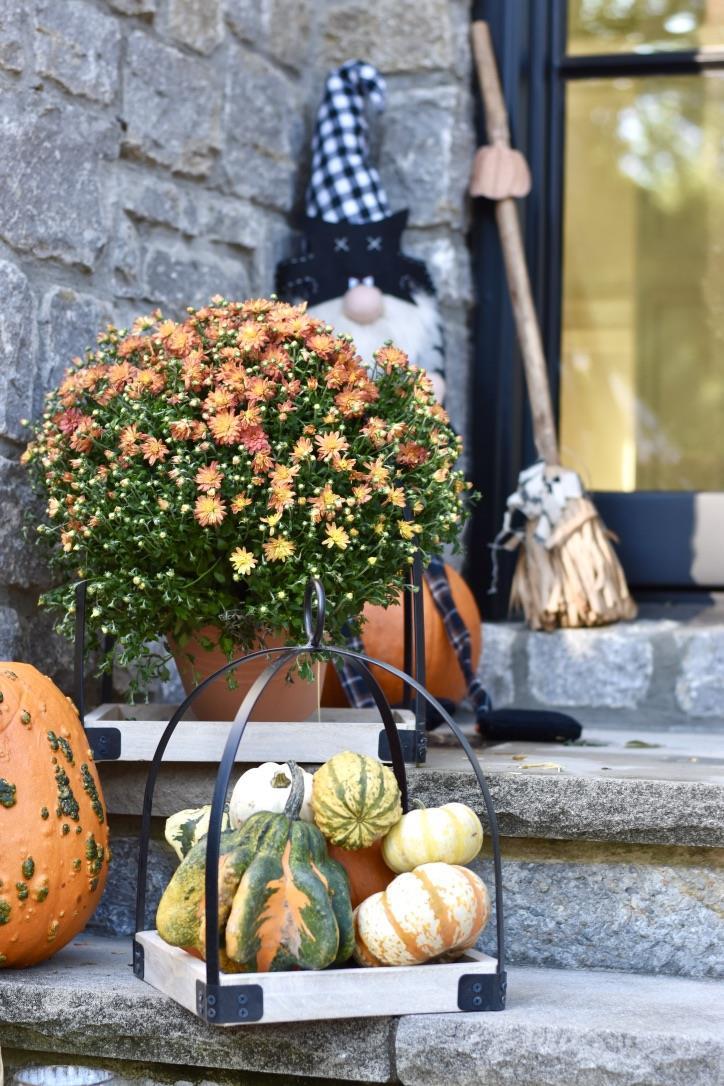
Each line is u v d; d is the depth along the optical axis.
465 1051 1.34
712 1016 1.40
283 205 2.71
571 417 3.05
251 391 1.63
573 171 3.06
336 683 2.27
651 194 3.04
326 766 1.44
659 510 2.96
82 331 2.05
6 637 1.83
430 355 2.63
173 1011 1.42
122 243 2.17
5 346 1.84
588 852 1.66
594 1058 1.33
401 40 2.87
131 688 1.74
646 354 3.05
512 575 2.93
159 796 1.76
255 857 1.35
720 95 3.00
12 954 1.50
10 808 1.46
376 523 1.69
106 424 1.71
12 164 1.88
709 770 1.78
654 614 2.86
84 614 1.71
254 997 1.30
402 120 2.87
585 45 3.05
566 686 2.63
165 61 2.28
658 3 3.02
